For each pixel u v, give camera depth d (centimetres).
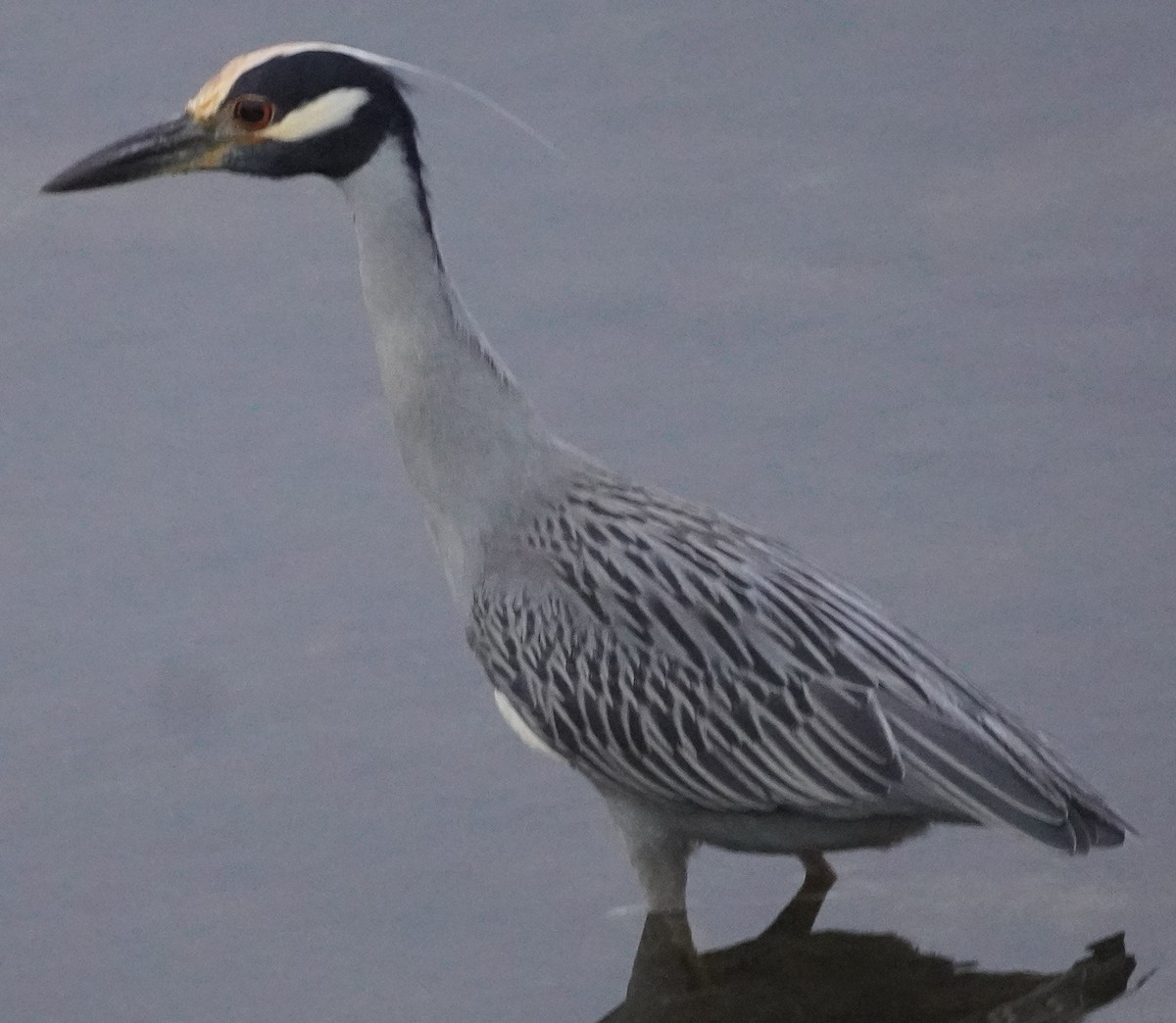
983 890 1314
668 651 1262
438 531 1356
